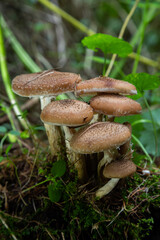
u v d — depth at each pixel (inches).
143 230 15.2
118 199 15.3
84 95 15.7
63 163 15.0
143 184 16.0
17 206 15.6
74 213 14.9
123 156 15.2
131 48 17.3
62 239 15.0
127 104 13.9
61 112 13.7
